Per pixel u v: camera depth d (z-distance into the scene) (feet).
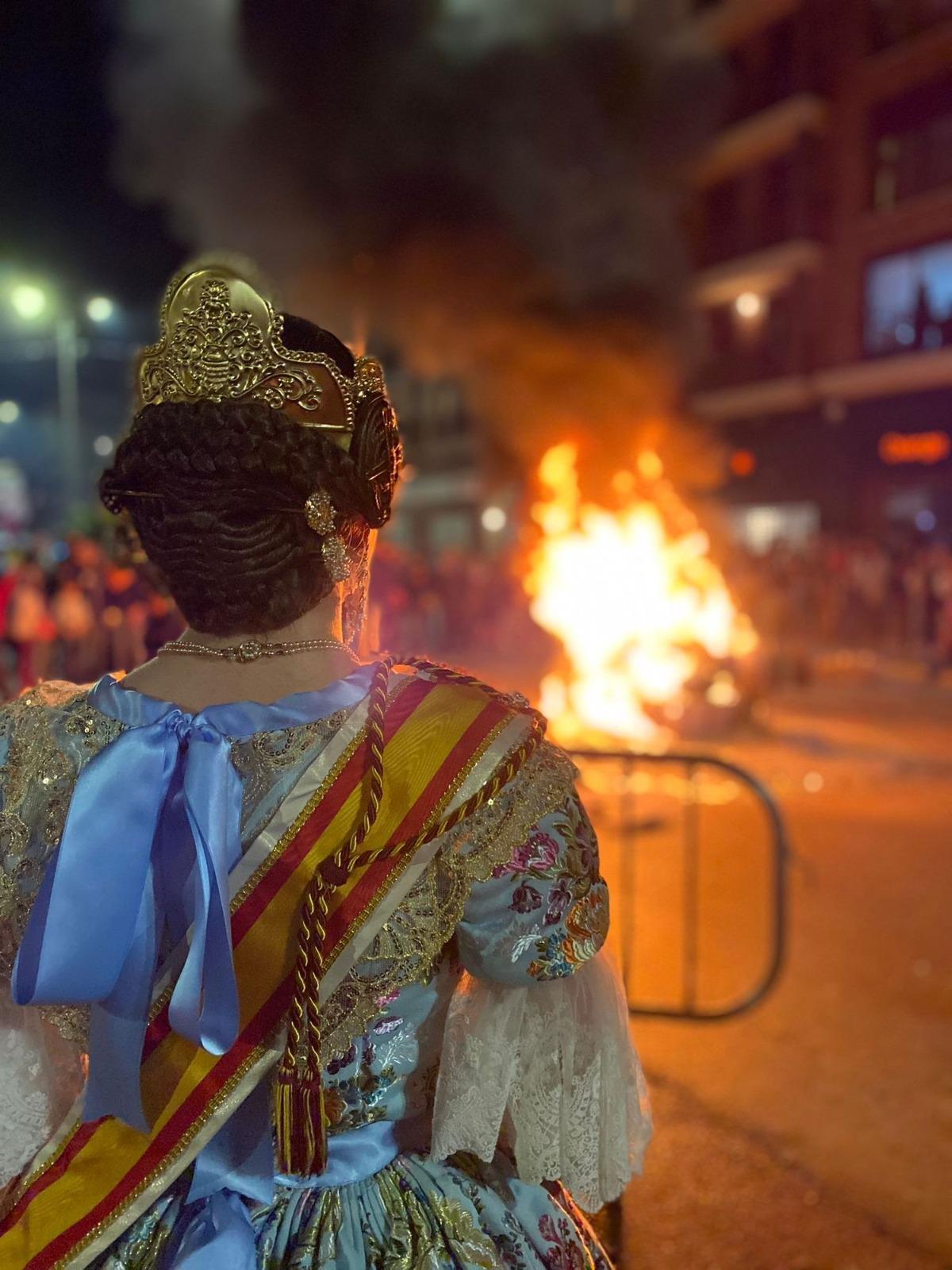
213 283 2.96
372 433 3.10
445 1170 3.29
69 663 33.19
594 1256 3.66
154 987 2.93
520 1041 3.13
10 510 105.19
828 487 66.54
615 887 16.52
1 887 2.96
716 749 29.09
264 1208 3.09
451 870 2.94
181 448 2.94
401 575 54.19
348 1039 2.99
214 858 2.74
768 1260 7.63
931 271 60.64
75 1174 3.03
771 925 14.80
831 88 65.51
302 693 3.02
